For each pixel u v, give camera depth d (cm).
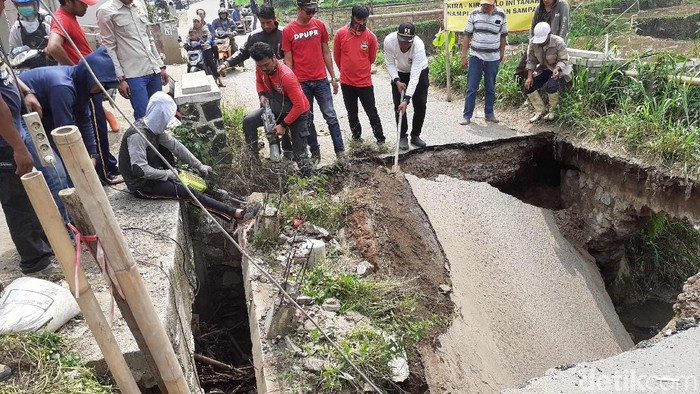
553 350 553
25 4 607
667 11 2436
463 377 446
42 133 255
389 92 980
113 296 246
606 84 732
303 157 628
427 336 458
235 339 637
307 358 393
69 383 319
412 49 654
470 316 517
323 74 652
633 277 811
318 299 457
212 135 628
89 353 345
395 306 467
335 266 518
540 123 772
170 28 1315
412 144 719
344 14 2506
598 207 709
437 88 1004
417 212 612
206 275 635
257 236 527
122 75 588
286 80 570
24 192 398
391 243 546
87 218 226
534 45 730
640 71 714
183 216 558
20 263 432
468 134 760
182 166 605
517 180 775
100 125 570
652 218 777
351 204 591
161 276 418
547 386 354
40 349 335
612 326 630
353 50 650
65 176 434
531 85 756
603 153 670
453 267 561
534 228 693
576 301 629
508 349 525
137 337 263
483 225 649
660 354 372
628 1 2444
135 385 264
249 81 1088
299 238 536
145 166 513
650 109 685
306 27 629
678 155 602
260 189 649
